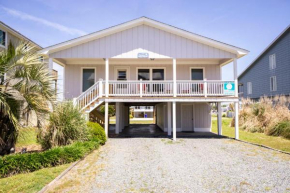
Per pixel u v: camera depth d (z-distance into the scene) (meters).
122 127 16.19
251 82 27.08
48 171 5.51
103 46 11.46
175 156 7.50
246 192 4.35
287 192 4.34
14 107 5.68
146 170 5.85
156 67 13.95
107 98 11.11
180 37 11.62
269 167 6.11
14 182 4.70
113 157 7.29
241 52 11.37
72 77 13.60
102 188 4.53
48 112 6.40
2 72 5.47
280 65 21.20
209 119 14.76
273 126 12.84
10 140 5.99
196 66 13.98
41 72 6.11
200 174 5.52
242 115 17.44
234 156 7.48
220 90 12.47
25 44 6.19
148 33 11.60
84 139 8.16
